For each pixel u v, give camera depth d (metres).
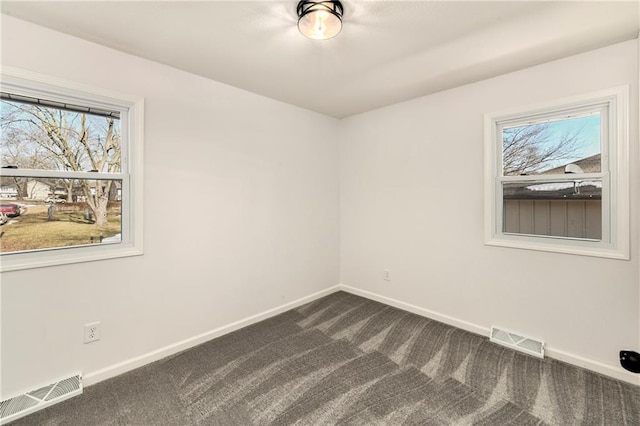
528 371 2.07
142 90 2.12
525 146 2.39
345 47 1.96
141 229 2.14
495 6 1.54
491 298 2.56
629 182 1.93
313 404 1.77
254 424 1.63
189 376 2.04
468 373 2.06
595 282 2.07
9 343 1.68
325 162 3.59
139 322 2.16
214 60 2.15
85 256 1.92
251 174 2.83
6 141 1.71
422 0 1.48
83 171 1.96
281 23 1.69
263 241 2.95
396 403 1.77
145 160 2.15
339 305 3.32
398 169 3.17
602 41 1.90
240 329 2.75
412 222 3.08
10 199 1.74
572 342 2.17
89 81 1.89
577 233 2.17
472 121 2.61
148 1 1.49
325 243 3.62
